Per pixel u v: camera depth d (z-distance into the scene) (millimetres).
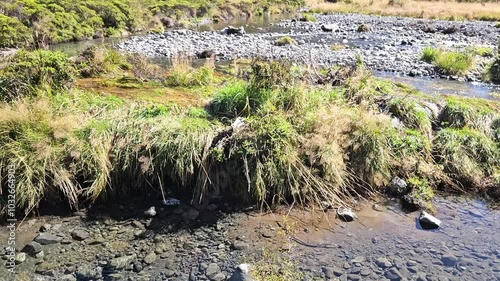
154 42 20281
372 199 7082
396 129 8195
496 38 23875
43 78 8594
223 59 16109
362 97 9172
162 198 7051
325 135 7426
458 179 7605
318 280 5121
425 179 7387
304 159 7180
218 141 7230
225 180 7109
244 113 8414
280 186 6926
